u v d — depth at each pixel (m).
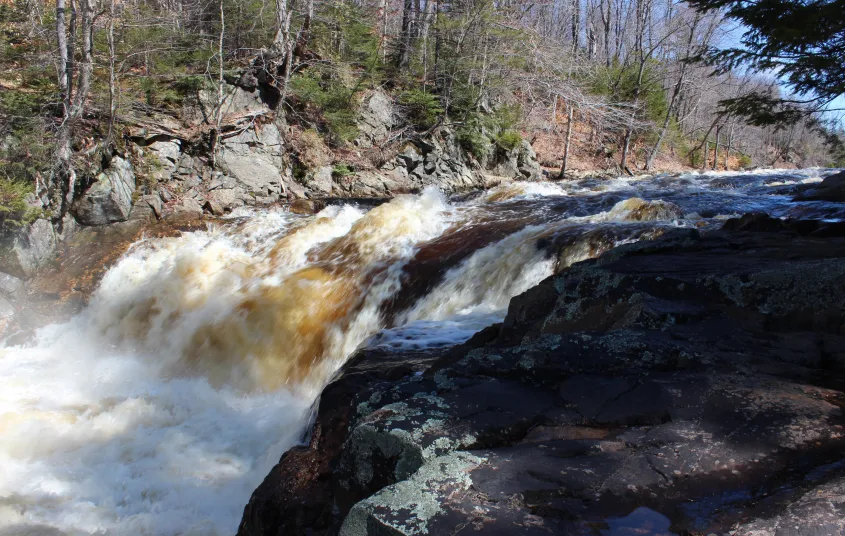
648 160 28.34
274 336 8.67
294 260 10.70
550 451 2.08
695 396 2.38
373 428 2.34
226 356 8.77
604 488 1.84
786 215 9.45
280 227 12.61
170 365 8.98
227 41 20.36
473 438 2.22
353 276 9.35
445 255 8.92
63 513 5.17
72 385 8.17
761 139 41.69
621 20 41.31
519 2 26.05
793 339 2.92
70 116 13.49
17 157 12.61
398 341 5.36
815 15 7.91
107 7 16.14
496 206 11.77
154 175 14.61
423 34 24.22
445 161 20.67
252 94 17.52
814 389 2.44
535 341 3.05
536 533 1.63
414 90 21.50
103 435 6.61
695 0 9.17
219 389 8.18
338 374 4.62
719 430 2.14
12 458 6.12
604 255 4.99
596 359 2.80
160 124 15.40
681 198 11.96
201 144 15.70
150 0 21.36
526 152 22.98
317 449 3.73
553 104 27.25
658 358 2.75
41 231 12.04
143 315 10.26
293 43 18.58
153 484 5.61
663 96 30.97
